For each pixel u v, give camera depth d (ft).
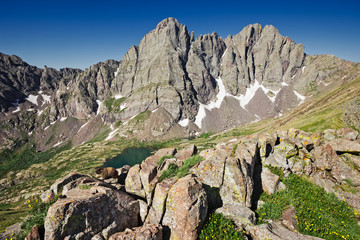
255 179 58.39
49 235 28.89
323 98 478.18
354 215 53.98
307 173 70.85
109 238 32.07
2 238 32.68
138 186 45.75
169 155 57.93
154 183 44.21
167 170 48.21
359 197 59.77
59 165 528.63
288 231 39.63
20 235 32.78
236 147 61.26
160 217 38.83
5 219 88.07
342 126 244.63
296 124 331.36
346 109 268.41
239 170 47.75
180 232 35.78
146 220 40.68
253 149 61.98
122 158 526.57
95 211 33.78
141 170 47.21
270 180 55.83
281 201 50.03
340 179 69.00
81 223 31.55
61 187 47.11
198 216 36.60
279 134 74.69
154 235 33.35
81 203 32.17
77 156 589.73
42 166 538.47
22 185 411.13
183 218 35.73
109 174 54.29
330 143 77.41
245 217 40.65
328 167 71.72
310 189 62.59
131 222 39.52
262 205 48.24
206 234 36.60
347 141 73.97
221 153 57.98
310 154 75.72
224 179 48.32
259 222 42.57
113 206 37.09
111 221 35.73
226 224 38.78
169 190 40.40
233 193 46.47
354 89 375.04
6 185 456.04
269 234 36.40
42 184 396.78
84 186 41.45
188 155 61.77
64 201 31.58
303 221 45.65
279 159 67.82
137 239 31.86
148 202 42.60
